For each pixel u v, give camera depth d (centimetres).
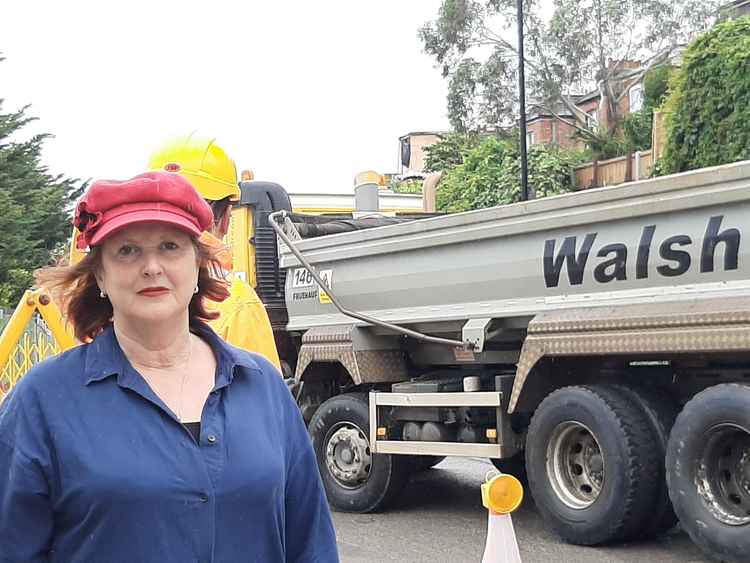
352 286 779
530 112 3388
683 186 548
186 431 212
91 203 218
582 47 3300
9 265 3123
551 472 627
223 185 399
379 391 786
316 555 245
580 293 612
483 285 673
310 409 852
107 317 244
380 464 756
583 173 2866
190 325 239
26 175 3566
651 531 604
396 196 1166
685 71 1725
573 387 612
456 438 723
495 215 657
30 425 208
